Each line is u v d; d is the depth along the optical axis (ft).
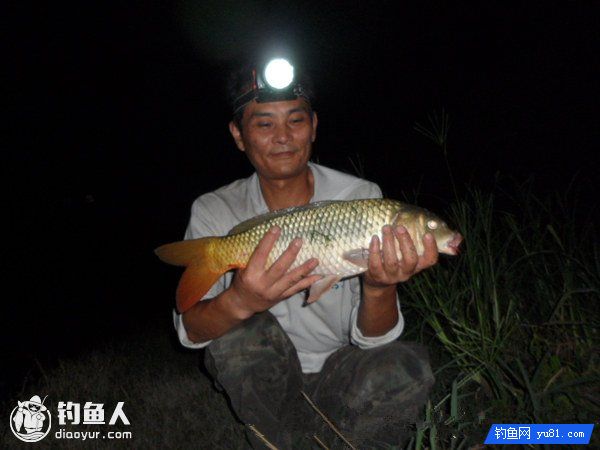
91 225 14.56
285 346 3.45
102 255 11.65
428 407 3.37
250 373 3.41
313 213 2.96
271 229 2.78
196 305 3.29
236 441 3.96
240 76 3.30
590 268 4.35
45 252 11.89
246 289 2.87
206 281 3.10
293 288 2.91
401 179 13.75
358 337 3.38
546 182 10.81
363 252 2.90
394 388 3.35
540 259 4.67
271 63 3.12
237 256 3.05
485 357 3.82
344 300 3.59
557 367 3.77
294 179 3.41
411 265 2.81
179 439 4.09
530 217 4.72
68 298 8.68
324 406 3.64
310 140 3.33
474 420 3.58
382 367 3.37
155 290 9.04
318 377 3.73
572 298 4.10
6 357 6.22
